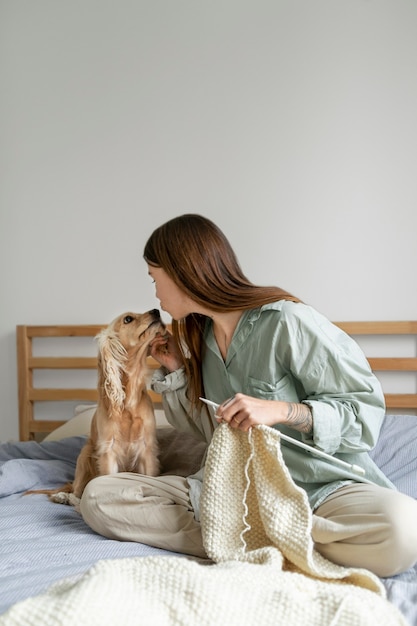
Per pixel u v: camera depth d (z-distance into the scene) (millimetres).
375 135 2469
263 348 1488
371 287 2471
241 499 1316
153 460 1923
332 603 987
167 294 1546
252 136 2561
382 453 1976
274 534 1224
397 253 2453
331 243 2500
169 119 2631
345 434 1413
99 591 915
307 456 1425
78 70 2707
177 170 2627
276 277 2541
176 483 1521
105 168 2688
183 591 970
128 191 2670
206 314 1547
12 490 1969
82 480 1907
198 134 2605
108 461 1875
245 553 1216
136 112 2658
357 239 2480
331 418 1372
